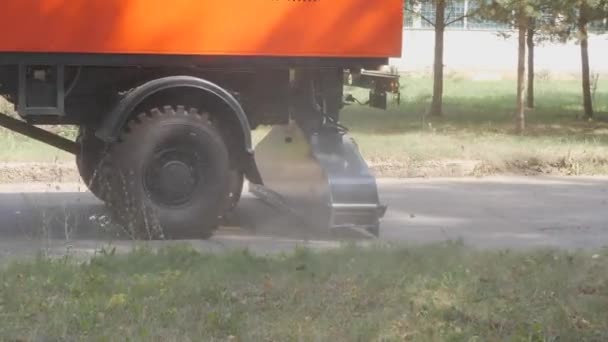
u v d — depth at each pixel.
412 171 20.31
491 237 14.27
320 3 14.07
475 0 27.58
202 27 13.75
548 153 21.42
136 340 8.27
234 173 14.84
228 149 14.05
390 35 14.32
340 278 10.33
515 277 10.47
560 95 38.09
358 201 13.88
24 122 14.76
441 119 28.84
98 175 14.23
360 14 14.20
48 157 19.27
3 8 13.15
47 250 12.06
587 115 29.94
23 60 13.30
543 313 9.23
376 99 14.88
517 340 8.48
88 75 13.88
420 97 35.00
